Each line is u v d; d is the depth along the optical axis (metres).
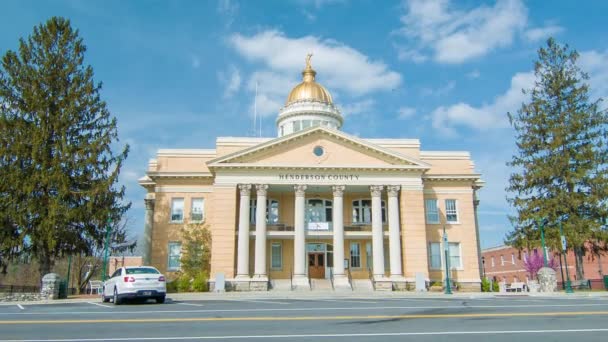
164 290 21.88
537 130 44.56
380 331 11.27
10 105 37.53
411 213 42.28
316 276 43.88
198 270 40.19
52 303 23.86
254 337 10.34
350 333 10.93
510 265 77.50
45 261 36.56
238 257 39.88
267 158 42.03
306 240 44.56
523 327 11.88
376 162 42.81
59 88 38.94
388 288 39.78
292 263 43.78
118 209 39.25
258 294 31.72
